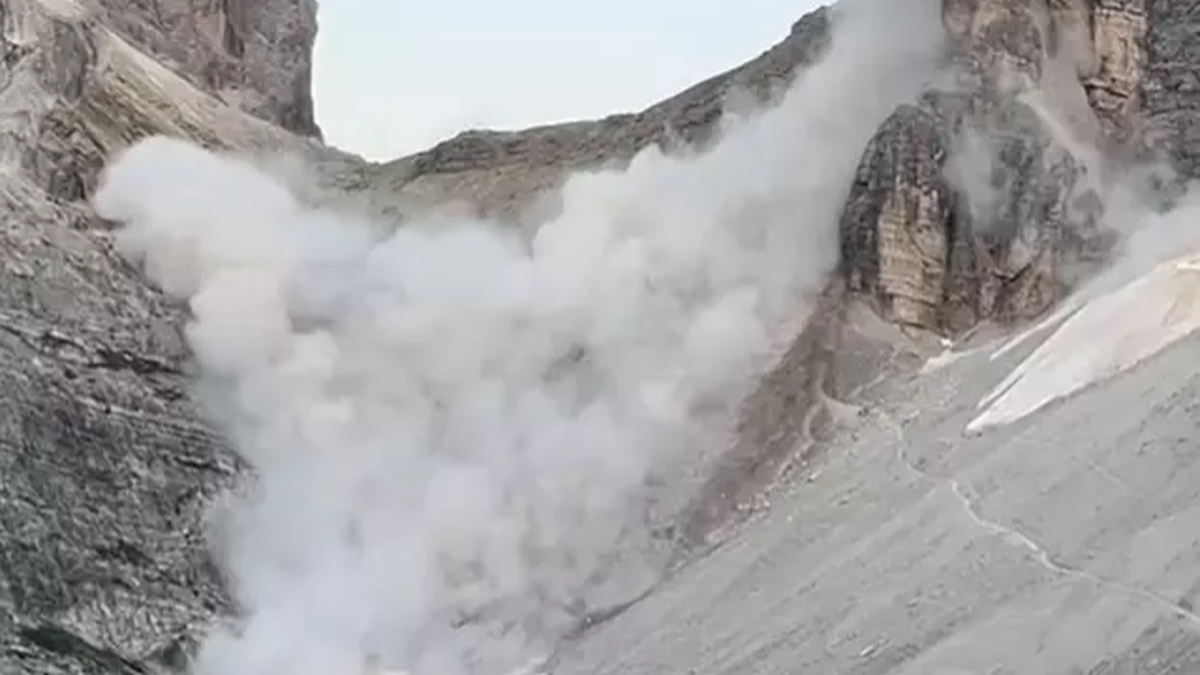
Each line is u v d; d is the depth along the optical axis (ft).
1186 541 327.88
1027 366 410.31
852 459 421.18
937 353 442.91
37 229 414.41
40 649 367.66
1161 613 312.29
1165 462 351.46
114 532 392.47
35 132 425.69
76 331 407.64
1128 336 398.83
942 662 327.67
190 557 401.90
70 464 393.09
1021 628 323.37
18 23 437.17
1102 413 375.45
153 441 408.05
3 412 387.34
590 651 407.44
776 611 382.83
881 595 363.15
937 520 375.86
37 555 378.32
